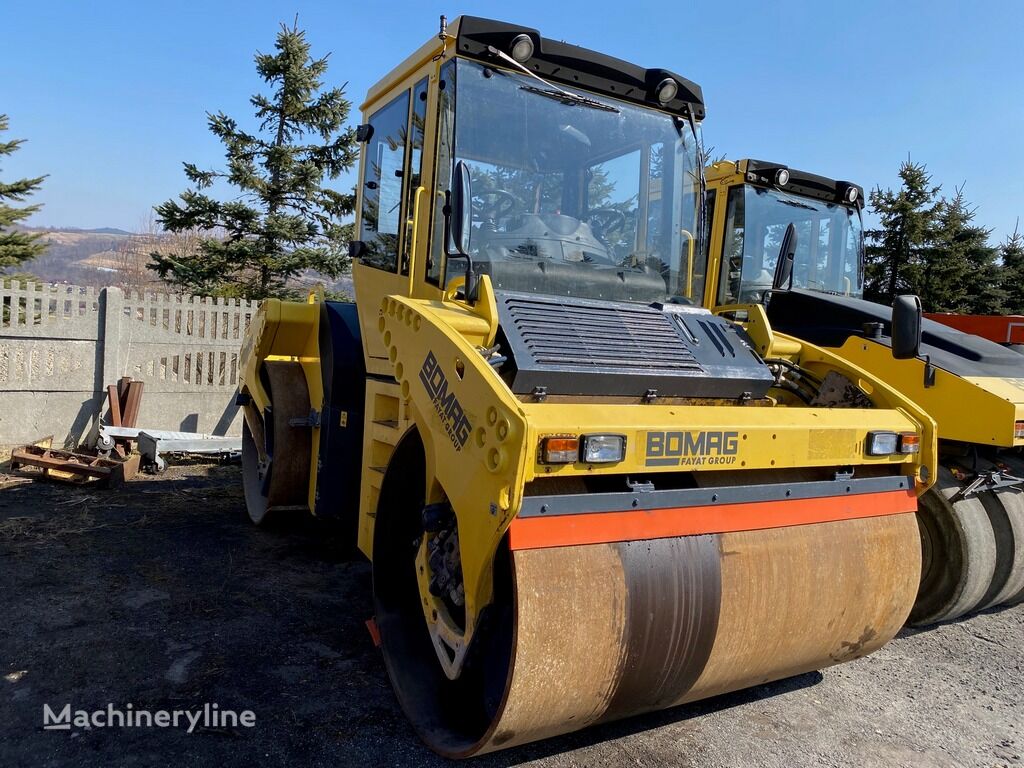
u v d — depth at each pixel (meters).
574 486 2.72
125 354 8.44
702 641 2.85
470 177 3.48
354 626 4.16
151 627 3.99
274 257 13.50
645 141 4.06
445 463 2.77
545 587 2.53
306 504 5.51
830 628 3.22
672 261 4.11
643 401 3.31
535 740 2.77
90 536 5.45
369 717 3.23
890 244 17.03
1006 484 4.53
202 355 8.97
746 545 2.98
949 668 4.11
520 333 3.11
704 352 3.56
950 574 4.50
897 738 3.32
